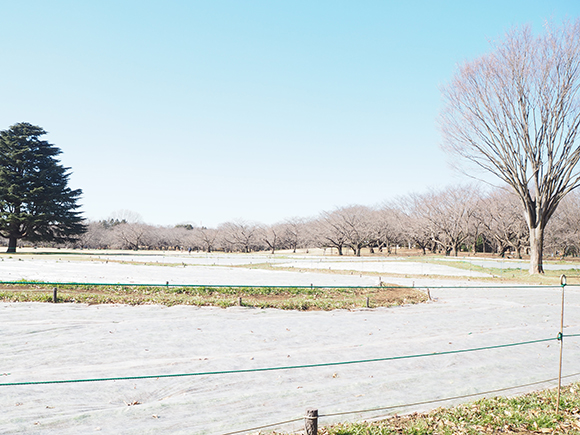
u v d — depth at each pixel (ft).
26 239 202.28
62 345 31.99
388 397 23.31
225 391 23.79
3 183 194.59
